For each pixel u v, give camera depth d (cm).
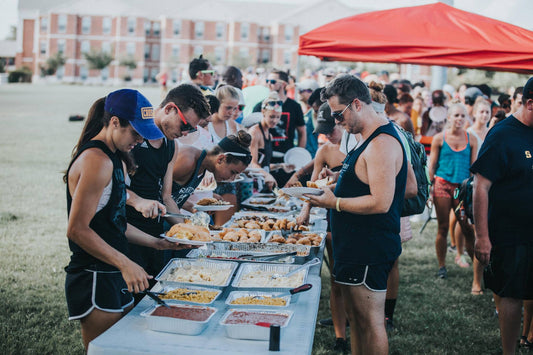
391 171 288
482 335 459
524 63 486
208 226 364
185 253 375
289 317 240
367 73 1180
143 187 315
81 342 411
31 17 8162
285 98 668
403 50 508
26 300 485
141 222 325
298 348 221
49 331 426
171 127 302
